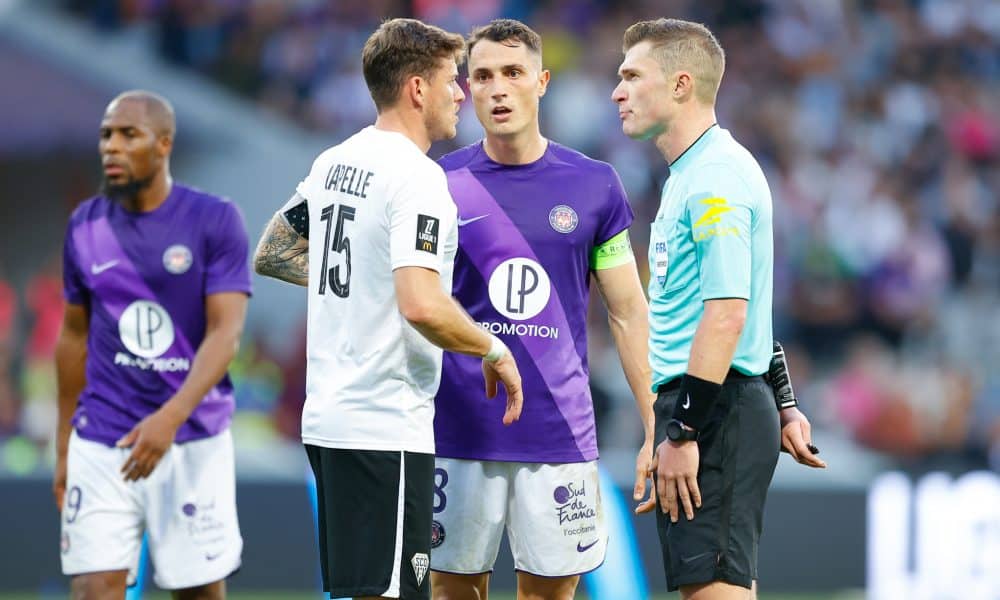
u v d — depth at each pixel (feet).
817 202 173.27
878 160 184.24
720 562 51.21
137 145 62.13
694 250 52.01
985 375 151.94
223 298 62.59
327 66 180.45
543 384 59.41
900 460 137.59
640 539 96.99
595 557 61.05
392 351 50.39
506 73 58.49
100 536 61.00
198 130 158.51
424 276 48.98
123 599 61.62
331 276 51.55
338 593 50.88
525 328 59.36
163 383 62.39
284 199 159.74
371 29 185.16
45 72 142.51
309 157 160.76
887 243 168.76
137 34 177.99
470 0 189.98
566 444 59.88
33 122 143.13
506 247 59.36
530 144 59.93
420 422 51.21
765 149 182.29
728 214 50.65
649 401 60.13
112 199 63.21
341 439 50.39
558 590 60.75
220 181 159.74
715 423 51.88
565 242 59.57
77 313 63.77
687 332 52.47
